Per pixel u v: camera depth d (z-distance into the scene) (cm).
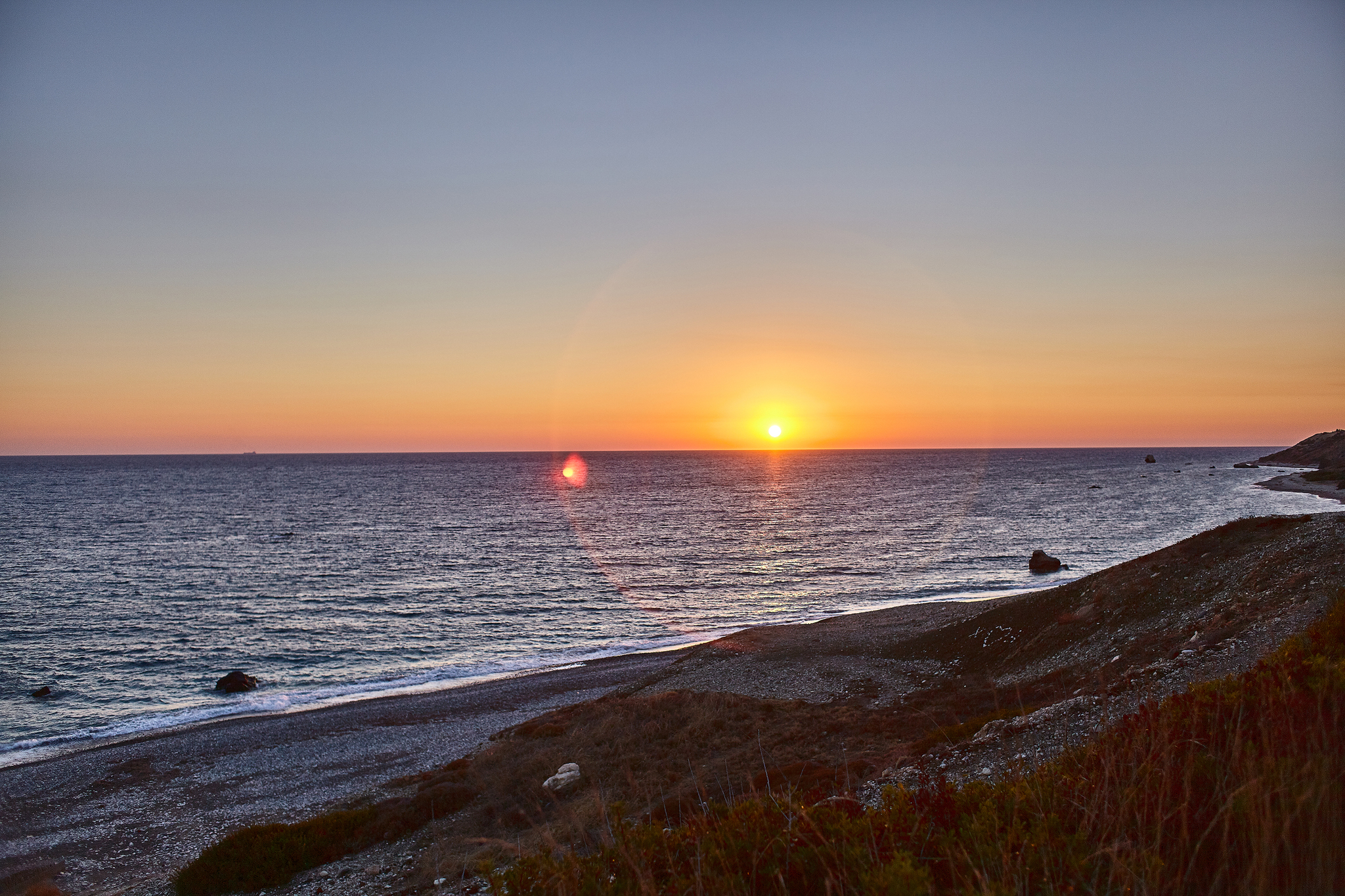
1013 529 10038
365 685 3838
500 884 690
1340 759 546
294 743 2894
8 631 4906
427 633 4938
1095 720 1435
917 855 620
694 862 627
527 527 11006
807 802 787
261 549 8669
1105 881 512
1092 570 6806
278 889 1628
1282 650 1059
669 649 4516
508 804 1908
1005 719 1653
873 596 6100
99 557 8062
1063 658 2736
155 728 3156
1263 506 10762
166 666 4166
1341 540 2569
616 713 2600
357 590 6322
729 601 5972
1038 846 561
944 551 8344
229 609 5584
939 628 3809
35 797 2412
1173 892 486
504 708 3291
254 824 2109
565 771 2041
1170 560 3128
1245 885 442
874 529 10494
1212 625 2284
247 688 3753
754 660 3716
